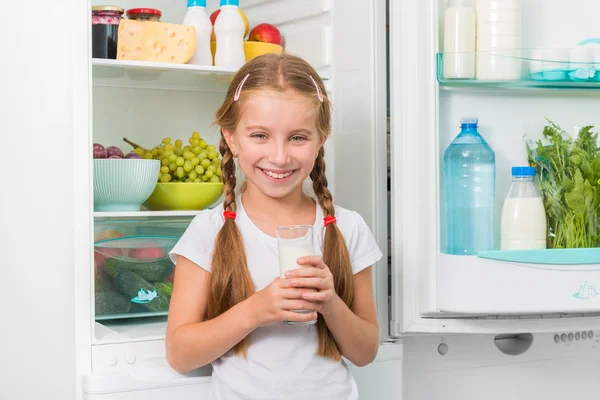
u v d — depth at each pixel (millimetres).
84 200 1411
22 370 1999
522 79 1540
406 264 1600
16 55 2012
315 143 1291
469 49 1551
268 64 1278
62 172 2039
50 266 2029
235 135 1305
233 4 1751
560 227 1568
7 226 1997
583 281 1529
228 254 1302
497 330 1617
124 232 1615
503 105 1649
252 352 1290
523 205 1536
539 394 1967
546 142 1637
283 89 1245
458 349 1858
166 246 1642
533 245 1529
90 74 1415
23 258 2008
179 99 1975
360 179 1722
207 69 1626
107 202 1567
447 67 1523
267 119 1242
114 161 1533
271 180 1281
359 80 1708
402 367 1671
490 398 1901
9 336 1988
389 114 1752
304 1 1866
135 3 1952
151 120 1940
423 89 1554
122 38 1600
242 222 1350
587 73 1548
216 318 1258
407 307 1600
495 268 1490
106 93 1881
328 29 1800
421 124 1562
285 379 1262
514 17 1560
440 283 1535
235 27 1737
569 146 1597
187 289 1326
